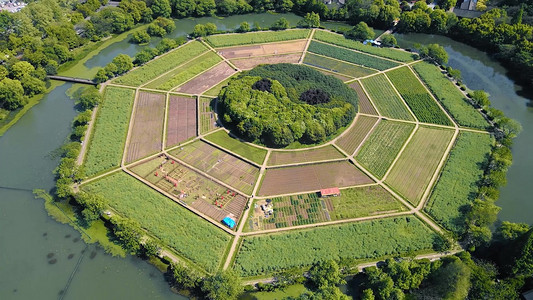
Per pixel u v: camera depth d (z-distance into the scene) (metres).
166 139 169.00
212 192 144.25
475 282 108.12
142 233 126.56
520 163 160.38
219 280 109.25
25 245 130.25
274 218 134.62
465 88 198.38
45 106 195.62
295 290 115.12
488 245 121.31
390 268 114.81
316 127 160.75
